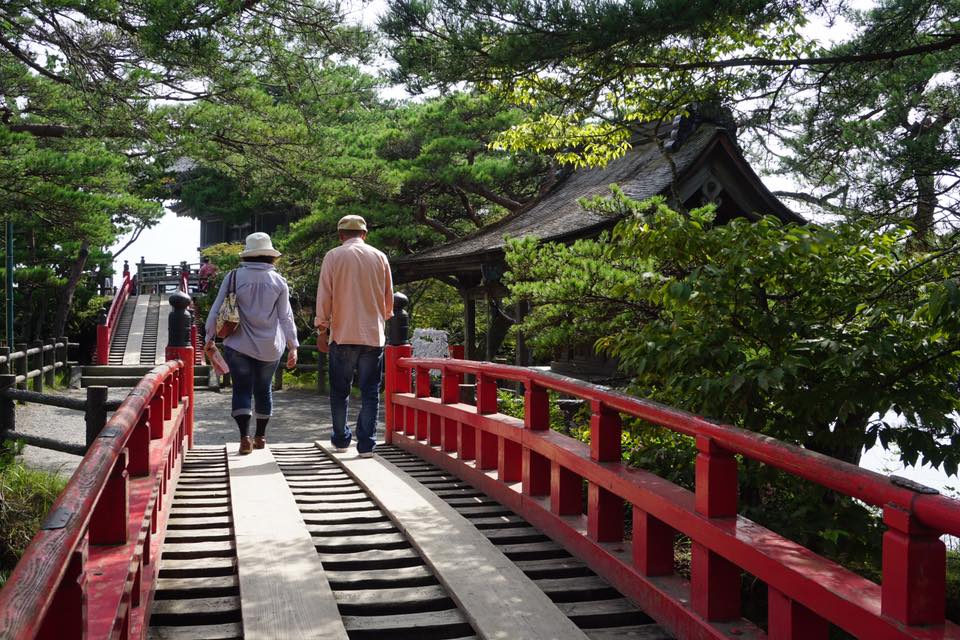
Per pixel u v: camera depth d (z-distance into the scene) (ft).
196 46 31.99
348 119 69.10
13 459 24.44
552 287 20.81
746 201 38.22
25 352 46.68
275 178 45.32
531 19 16.88
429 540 14.10
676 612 10.54
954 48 25.85
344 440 23.75
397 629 10.76
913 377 12.69
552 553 14.06
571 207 46.96
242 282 22.41
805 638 8.56
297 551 13.35
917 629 6.95
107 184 42.37
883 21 20.84
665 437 16.05
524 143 26.08
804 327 13.02
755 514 13.91
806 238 12.54
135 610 9.49
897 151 27.09
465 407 21.01
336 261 22.43
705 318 13.74
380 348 22.99
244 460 21.65
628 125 24.66
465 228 74.43
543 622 10.67
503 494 17.28
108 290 113.09
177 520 15.78
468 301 56.03
